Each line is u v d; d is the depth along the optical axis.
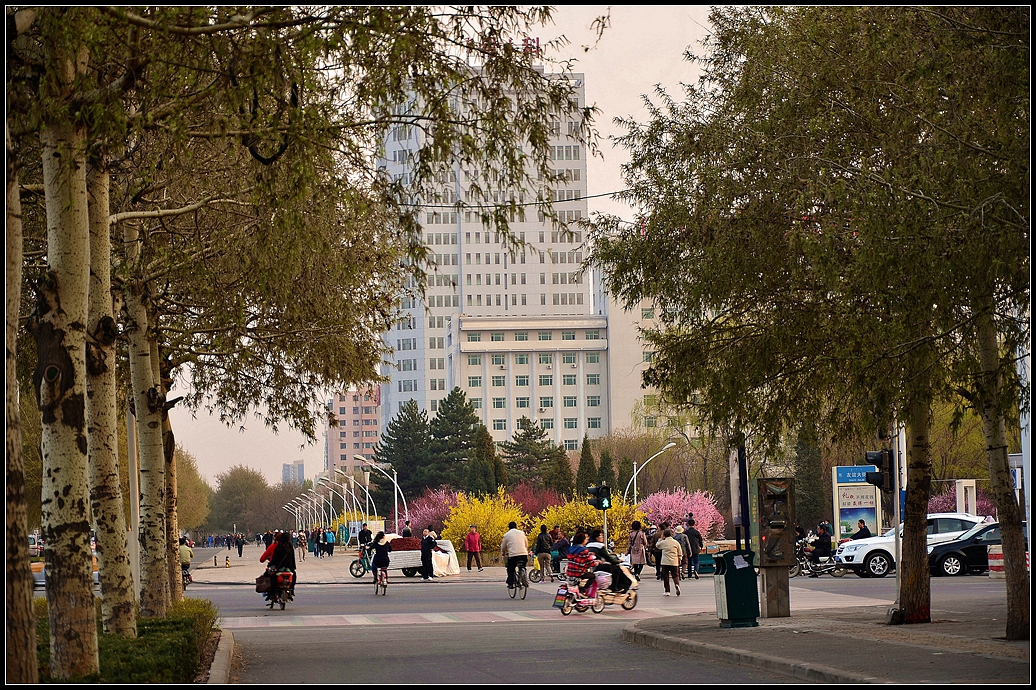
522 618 26.00
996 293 12.98
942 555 38.25
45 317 12.33
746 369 17.00
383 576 36.88
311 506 188.00
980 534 38.34
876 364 14.12
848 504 50.09
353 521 115.12
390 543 49.12
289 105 11.77
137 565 23.00
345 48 11.09
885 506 60.19
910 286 12.59
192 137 12.90
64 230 12.36
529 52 11.56
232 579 52.53
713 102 17.11
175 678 11.17
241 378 24.41
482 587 39.75
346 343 23.02
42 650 12.82
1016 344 13.49
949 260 12.16
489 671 14.67
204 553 132.75
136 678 10.93
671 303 17.73
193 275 18.66
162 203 17.97
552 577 41.44
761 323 17.30
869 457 22.42
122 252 19.64
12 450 9.04
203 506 145.62
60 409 12.23
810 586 34.75
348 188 14.20
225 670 13.65
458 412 141.12
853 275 13.75
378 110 11.95
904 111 13.77
